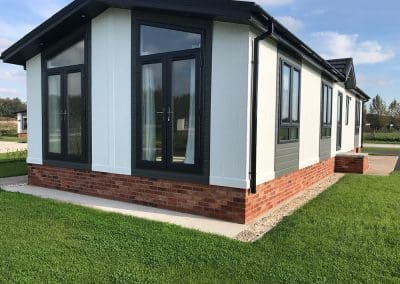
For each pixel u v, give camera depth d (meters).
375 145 29.50
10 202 6.50
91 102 7.39
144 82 6.62
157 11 6.20
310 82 8.86
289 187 7.52
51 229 5.01
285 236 4.87
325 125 10.48
